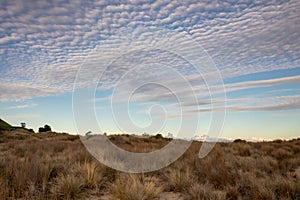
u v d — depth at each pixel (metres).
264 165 8.11
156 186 6.43
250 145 15.51
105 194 5.82
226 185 5.95
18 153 10.98
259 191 5.33
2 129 35.75
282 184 5.65
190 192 5.54
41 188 5.66
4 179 5.84
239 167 8.04
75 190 5.54
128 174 7.22
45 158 8.70
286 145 15.64
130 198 5.10
